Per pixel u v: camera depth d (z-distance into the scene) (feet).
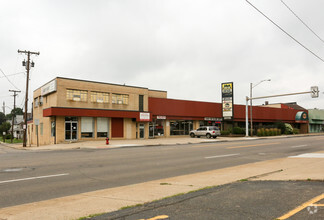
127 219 15.88
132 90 115.65
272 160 47.88
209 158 51.31
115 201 20.81
